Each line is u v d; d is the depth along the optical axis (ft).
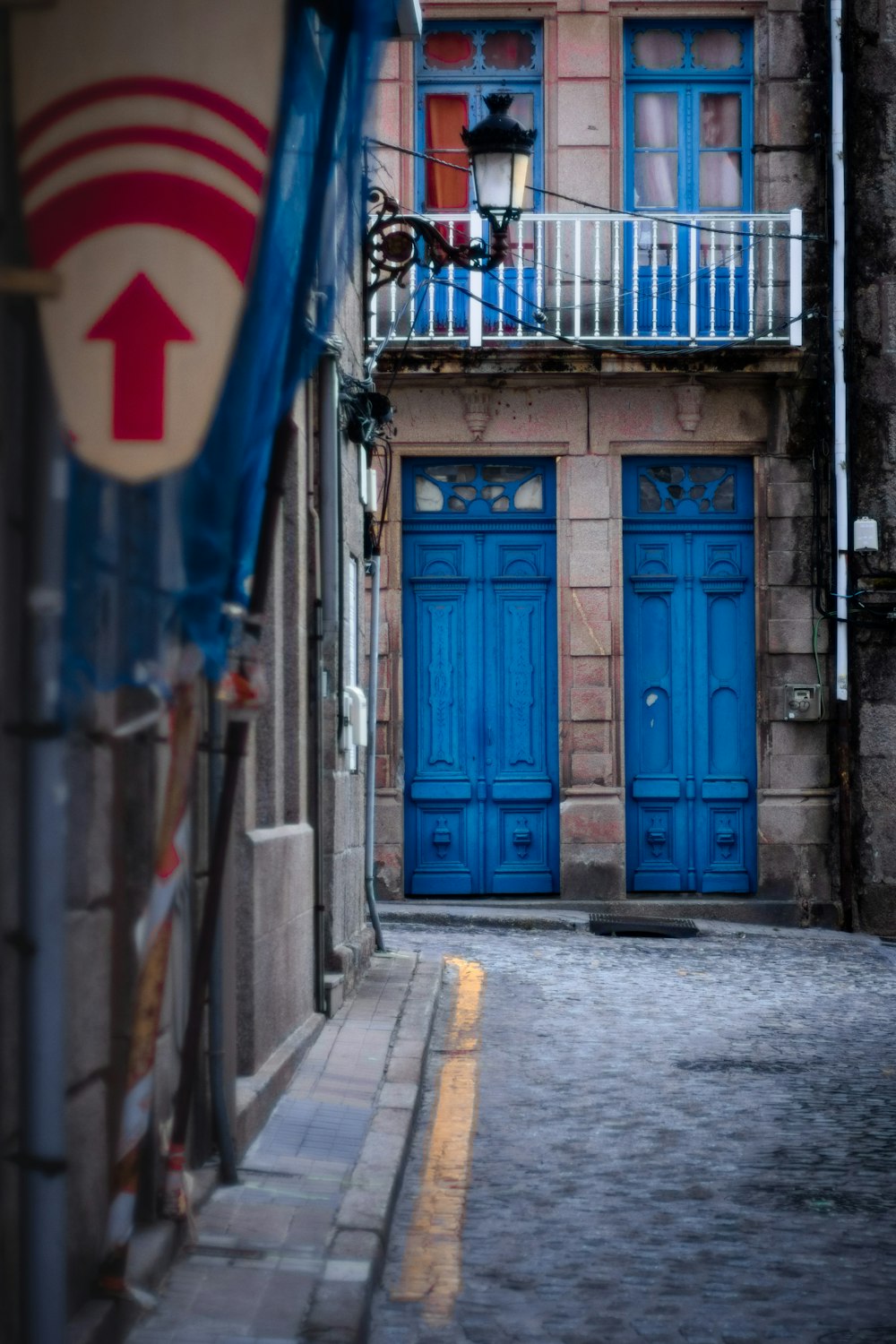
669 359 65.21
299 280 18.25
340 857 41.37
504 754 67.56
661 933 62.75
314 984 36.17
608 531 66.64
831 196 65.72
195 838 21.85
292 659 34.24
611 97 67.41
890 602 65.46
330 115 18.25
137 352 15.92
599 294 67.15
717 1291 20.61
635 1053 36.78
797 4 66.69
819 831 66.33
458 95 67.92
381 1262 20.85
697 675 67.41
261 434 17.89
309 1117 27.12
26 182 15.48
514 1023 40.47
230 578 18.26
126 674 16.07
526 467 67.67
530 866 67.31
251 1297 18.30
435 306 66.08
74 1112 16.42
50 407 14.71
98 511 15.61
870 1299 20.35
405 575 67.56
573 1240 22.77
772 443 66.54
